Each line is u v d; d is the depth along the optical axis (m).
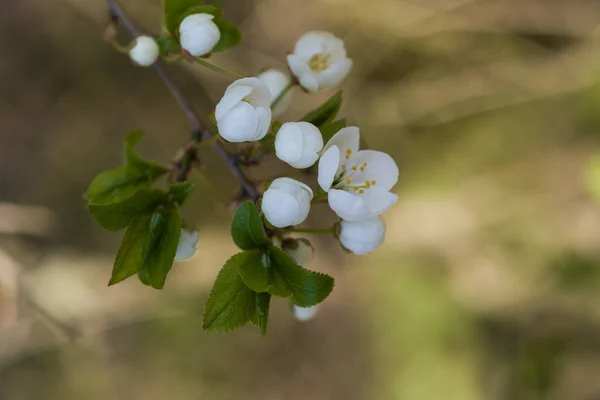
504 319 0.60
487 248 0.60
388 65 0.58
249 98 0.28
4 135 0.53
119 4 0.33
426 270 0.61
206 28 0.30
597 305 0.58
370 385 0.62
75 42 0.53
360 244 0.29
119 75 0.54
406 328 0.61
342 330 0.63
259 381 0.62
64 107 0.54
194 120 0.31
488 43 0.58
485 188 0.60
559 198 0.59
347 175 0.29
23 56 0.52
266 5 0.55
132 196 0.29
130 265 0.29
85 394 0.58
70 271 0.56
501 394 0.59
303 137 0.28
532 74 0.58
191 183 0.29
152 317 0.59
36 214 0.54
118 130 0.55
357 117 0.57
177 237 0.29
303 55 0.31
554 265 0.59
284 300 0.63
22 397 0.56
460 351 0.59
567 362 0.58
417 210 0.60
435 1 0.55
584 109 0.58
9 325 0.52
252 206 0.28
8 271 0.45
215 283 0.28
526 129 0.59
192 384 0.60
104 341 0.58
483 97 0.59
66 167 0.55
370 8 0.55
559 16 0.57
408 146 0.59
